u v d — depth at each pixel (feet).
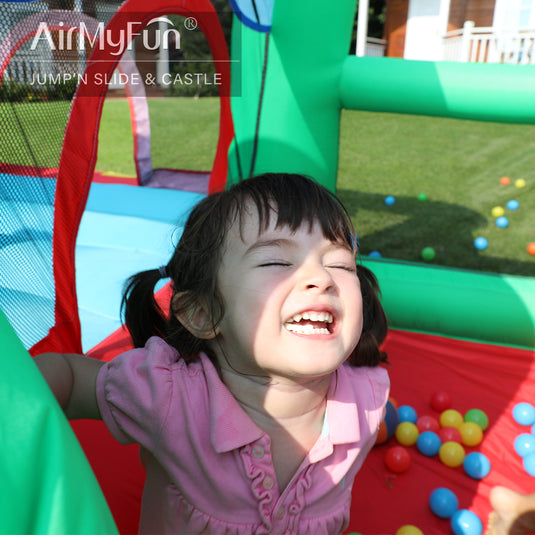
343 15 10.62
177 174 19.70
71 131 6.57
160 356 4.29
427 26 41.81
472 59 35.12
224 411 3.98
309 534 4.34
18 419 1.91
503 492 5.86
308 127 11.20
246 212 3.82
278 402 4.03
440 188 21.54
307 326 3.68
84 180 6.95
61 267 6.94
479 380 8.80
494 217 18.71
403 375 8.90
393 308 10.06
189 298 4.13
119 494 5.97
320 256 3.73
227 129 13.29
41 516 1.84
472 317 9.71
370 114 33.50
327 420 4.30
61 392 4.23
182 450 4.05
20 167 5.90
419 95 10.42
